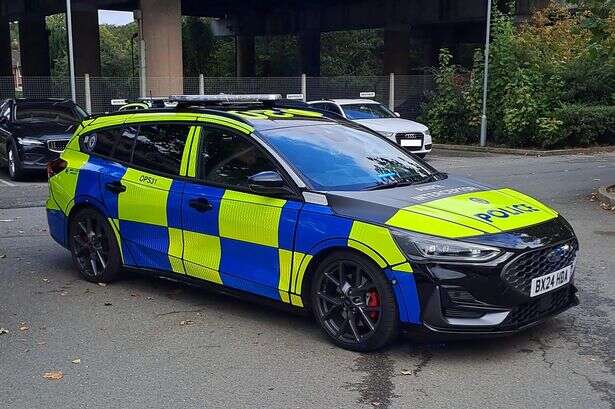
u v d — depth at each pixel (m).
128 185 6.15
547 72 21.61
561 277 4.82
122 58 56.91
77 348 5.00
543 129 20.56
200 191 5.59
